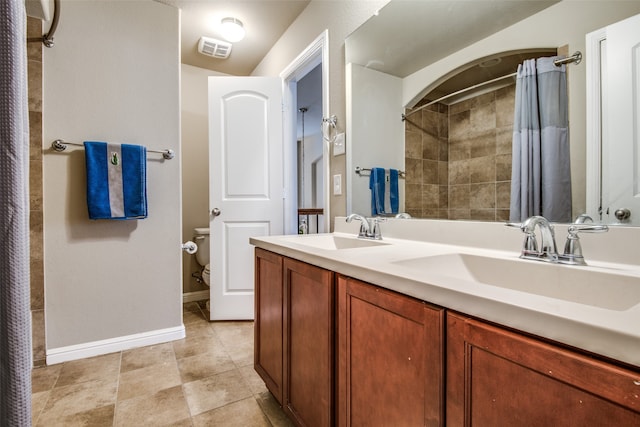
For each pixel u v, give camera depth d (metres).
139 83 1.98
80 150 1.81
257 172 2.51
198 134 3.04
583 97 0.90
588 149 0.89
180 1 2.07
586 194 0.90
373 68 1.61
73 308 1.81
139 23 1.99
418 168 1.39
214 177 2.46
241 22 2.33
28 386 0.57
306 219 3.23
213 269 2.45
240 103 2.49
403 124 1.46
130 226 1.96
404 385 0.69
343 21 1.81
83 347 1.83
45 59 1.72
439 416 0.60
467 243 1.16
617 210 0.84
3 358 0.55
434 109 1.33
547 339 0.46
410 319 0.67
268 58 2.75
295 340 1.16
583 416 0.41
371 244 1.40
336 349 0.93
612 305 0.70
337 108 1.86
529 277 0.85
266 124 2.53
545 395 0.45
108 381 1.58
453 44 1.26
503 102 1.10
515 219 1.05
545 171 0.98
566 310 0.46
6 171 0.56
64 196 1.78
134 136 1.97
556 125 0.96
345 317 0.88
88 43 1.83
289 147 2.59
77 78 1.80
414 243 1.32
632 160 0.81
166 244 2.08
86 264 1.84
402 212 1.46
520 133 1.05
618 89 0.84
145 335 2.00
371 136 1.62
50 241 1.75
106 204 1.81
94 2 1.85
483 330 0.53
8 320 0.56
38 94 1.71
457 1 1.25
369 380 0.80
